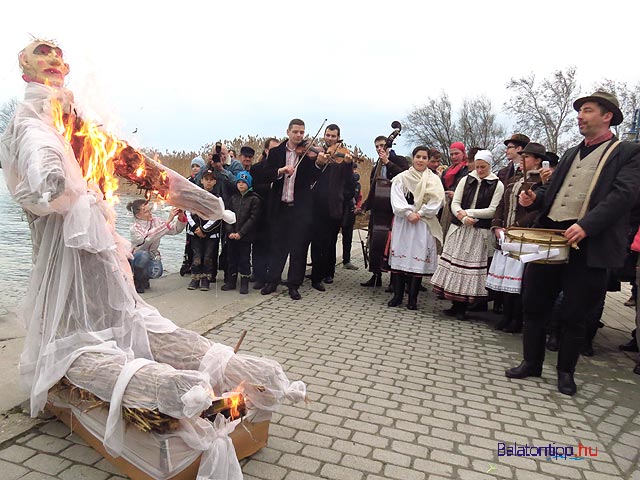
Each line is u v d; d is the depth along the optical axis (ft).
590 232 11.16
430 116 144.56
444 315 19.31
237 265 20.59
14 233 30.32
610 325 19.49
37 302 8.74
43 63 8.67
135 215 19.48
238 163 23.40
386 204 20.15
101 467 8.16
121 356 8.10
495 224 17.26
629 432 10.71
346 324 17.11
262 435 8.93
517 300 17.31
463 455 9.39
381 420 10.49
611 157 11.51
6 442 8.68
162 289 20.30
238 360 8.77
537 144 16.67
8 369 11.48
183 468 7.41
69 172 7.97
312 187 20.04
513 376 13.32
